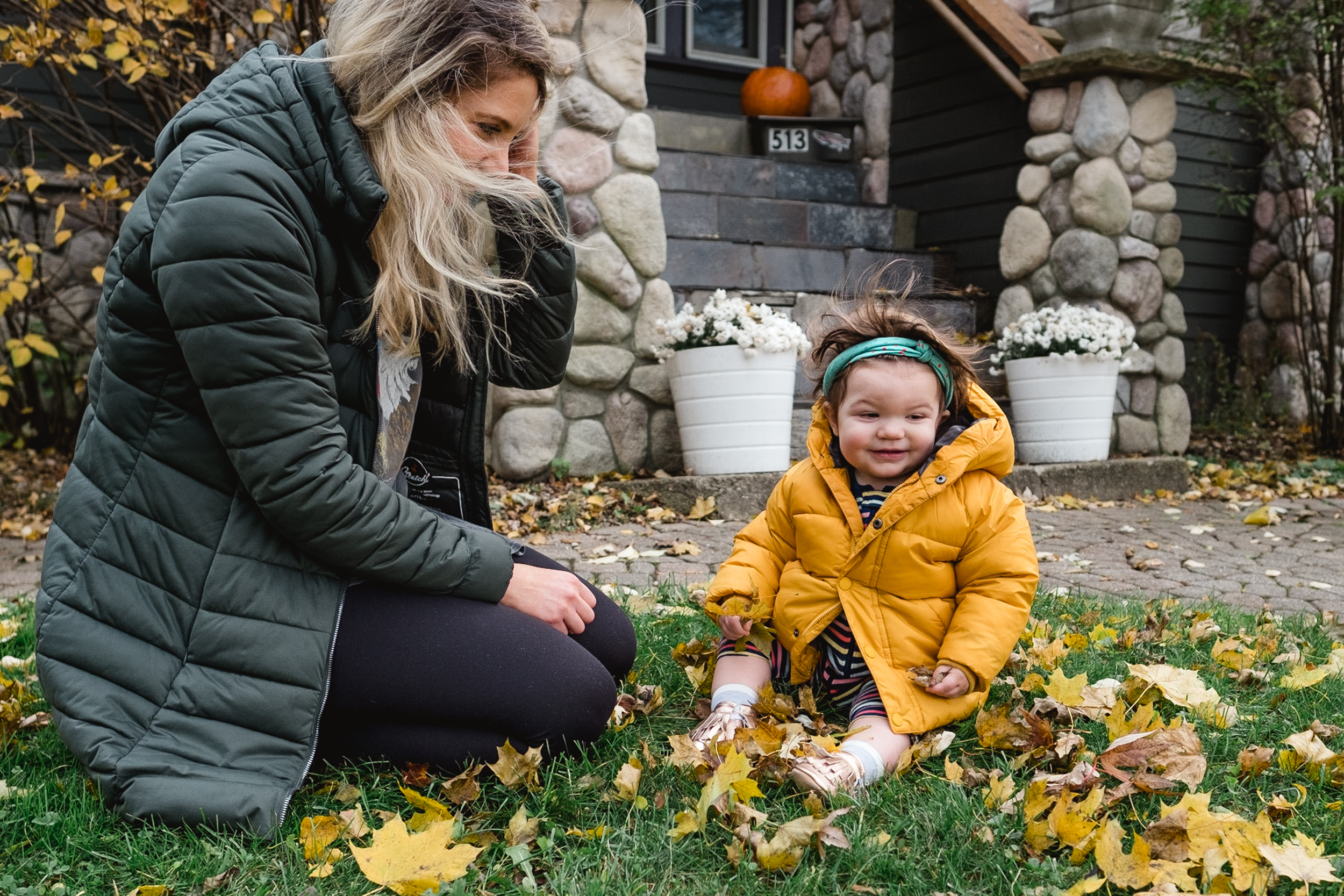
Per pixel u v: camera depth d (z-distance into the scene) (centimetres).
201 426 178
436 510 219
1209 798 172
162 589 178
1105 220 618
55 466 629
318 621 180
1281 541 461
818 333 229
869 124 748
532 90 186
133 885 158
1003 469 217
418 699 186
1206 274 830
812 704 221
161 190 171
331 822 167
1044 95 644
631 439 540
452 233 188
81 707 174
